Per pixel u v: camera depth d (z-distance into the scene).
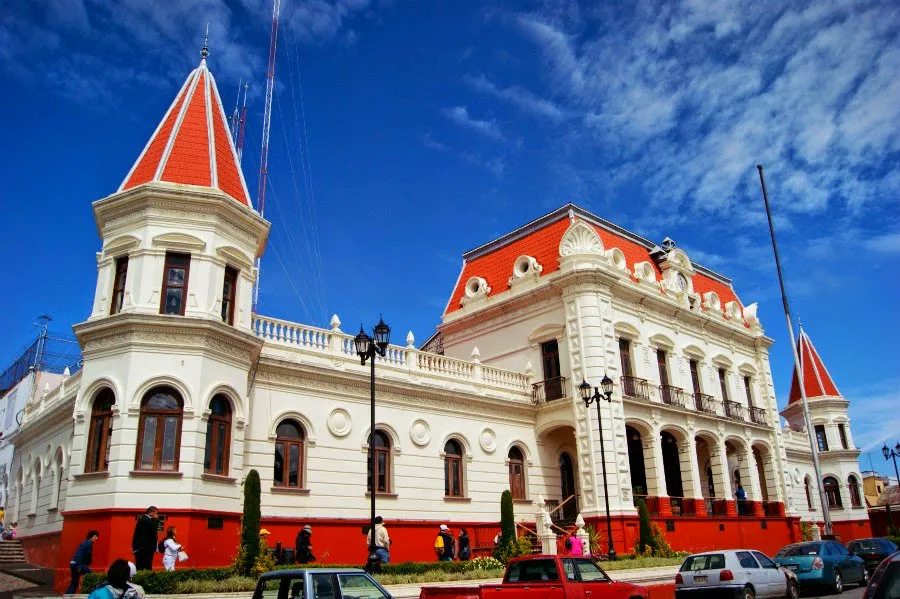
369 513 26.19
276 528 23.30
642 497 32.62
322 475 25.22
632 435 36.31
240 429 22.19
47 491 27.06
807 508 55.59
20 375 44.72
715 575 18.11
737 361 43.91
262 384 24.39
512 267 38.66
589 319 33.09
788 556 22.77
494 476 31.53
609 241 38.12
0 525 34.28
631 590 15.54
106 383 20.58
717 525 36.28
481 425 31.69
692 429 37.00
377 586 12.18
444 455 29.73
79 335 21.44
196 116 24.42
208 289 21.92
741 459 41.31
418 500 28.11
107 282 22.08
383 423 27.67
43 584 21.19
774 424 44.44
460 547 27.41
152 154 23.73
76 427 20.70
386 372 28.44
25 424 31.69
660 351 37.75
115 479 19.31
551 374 34.69
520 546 24.98
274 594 11.58
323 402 26.00
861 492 58.47
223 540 20.72
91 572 17.14
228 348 22.14
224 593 16.45
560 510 33.28
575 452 35.00
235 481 21.62
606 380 28.50
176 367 20.70
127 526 19.00
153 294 21.30
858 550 27.98
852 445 59.66
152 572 16.25
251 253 24.17
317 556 24.03
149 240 21.73
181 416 20.45
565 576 14.59
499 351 37.19
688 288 41.16
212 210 22.48
